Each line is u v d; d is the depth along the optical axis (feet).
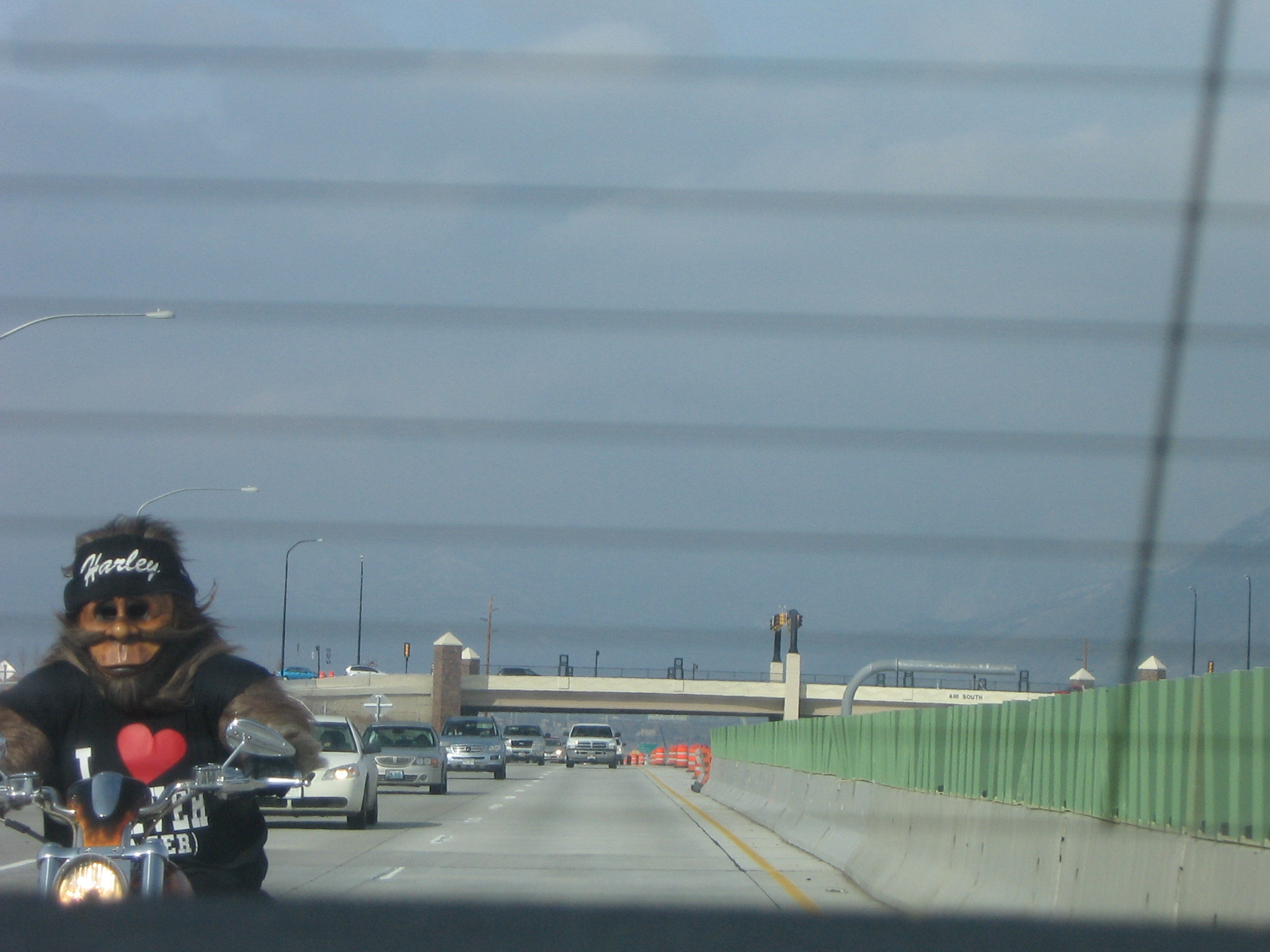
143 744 37.93
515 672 561.02
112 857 34.88
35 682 37.93
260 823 40.04
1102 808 66.13
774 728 189.47
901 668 138.31
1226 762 54.03
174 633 37.70
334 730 169.48
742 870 119.44
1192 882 55.52
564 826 173.68
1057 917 66.64
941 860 89.97
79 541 38.22
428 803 230.68
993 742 84.12
